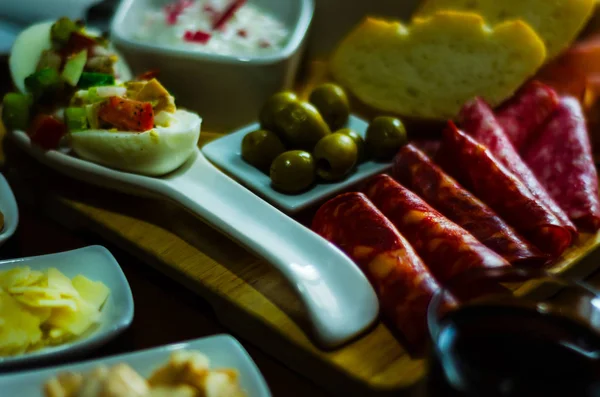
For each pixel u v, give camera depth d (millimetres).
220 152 1371
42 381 863
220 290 1084
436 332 816
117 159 1254
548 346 804
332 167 1261
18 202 1388
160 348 912
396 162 1295
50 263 1087
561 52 1637
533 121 1467
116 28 1596
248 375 892
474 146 1258
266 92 1558
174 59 1520
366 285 1018
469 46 1545
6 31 1824
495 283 975
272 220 1135
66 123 1290
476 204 1168
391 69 1602
